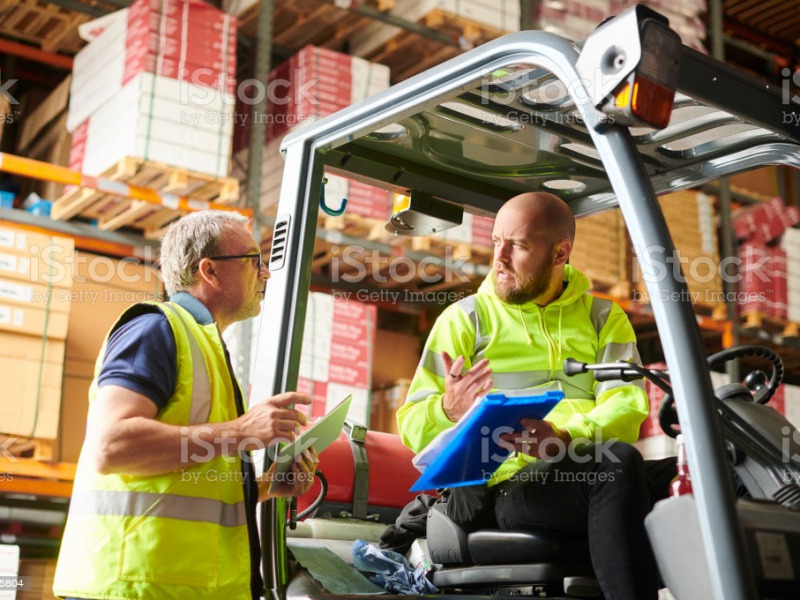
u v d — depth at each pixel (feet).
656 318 6.68
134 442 8.11
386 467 11.41
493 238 9.56
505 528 8.79
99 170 19.08
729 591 6.08
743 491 8.22
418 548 9.97
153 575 8.21
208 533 8.55
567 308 9.67
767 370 30.60
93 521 8.41
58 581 8.48
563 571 8.23
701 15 30.76
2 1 21.25
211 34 19.49
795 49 33.96
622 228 25.31
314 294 20.01
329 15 23.45
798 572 6.39
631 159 6.97
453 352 9.31
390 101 8.75
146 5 18.78
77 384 18.49
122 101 18.85
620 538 7.80
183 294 9.55
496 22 23.38
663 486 9.01
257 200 20.98
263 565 8.88
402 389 22.02
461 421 7.55
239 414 9.29
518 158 10.17
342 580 9.14
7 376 17.04
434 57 24.59
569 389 9.34
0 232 17.42
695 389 6.45
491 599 8.16
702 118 9.04
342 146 9.82
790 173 32.37
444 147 9.96
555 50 7.40
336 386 19.71
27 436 17.17
